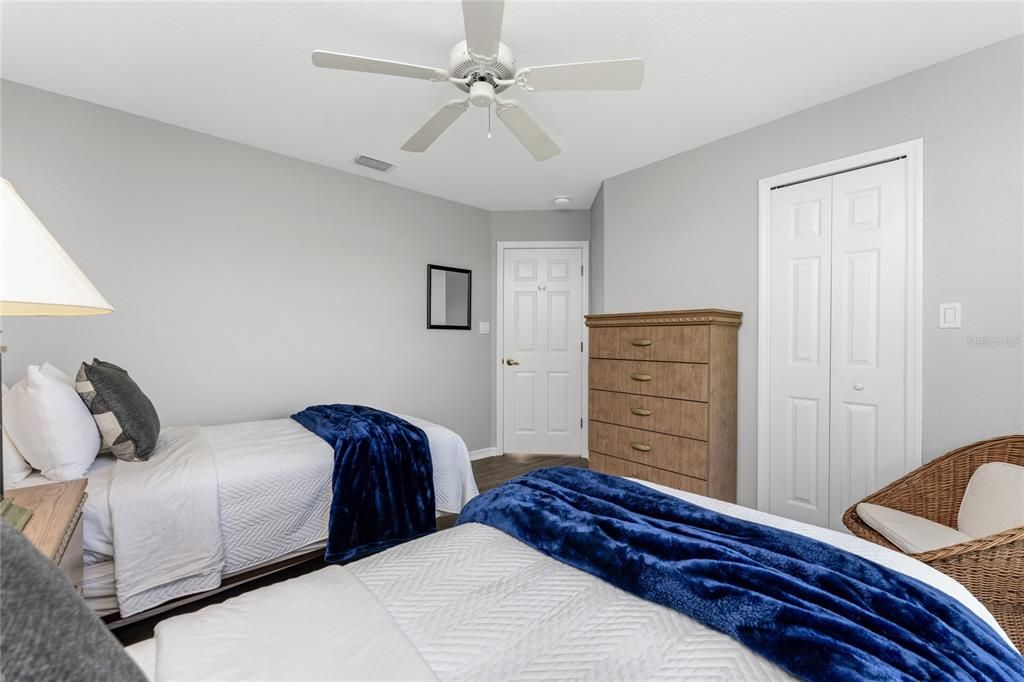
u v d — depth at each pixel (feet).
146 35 6.12
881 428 7.20
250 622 2.50
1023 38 6.00
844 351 7.62
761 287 8.59
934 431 6.67
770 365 8.55
